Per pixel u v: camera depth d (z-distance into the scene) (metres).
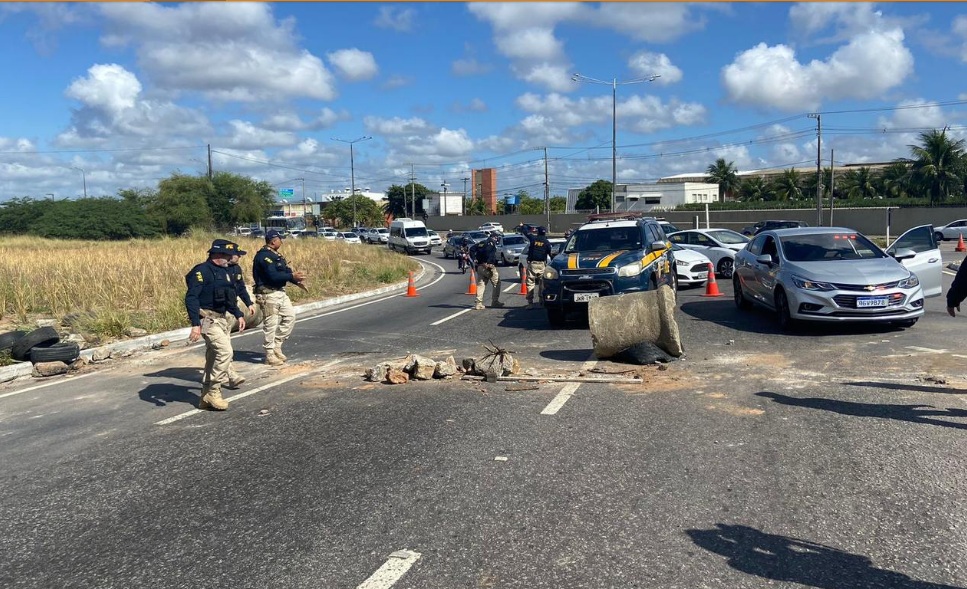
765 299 12.33
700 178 105.25
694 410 6.90
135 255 28.55
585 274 12.23
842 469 5.25
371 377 8.85
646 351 9.05
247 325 10.06
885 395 7.14
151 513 5.01
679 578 3.82
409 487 5.23
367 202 112.69
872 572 3.84
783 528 4.36
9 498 5.44
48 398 8.91
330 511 4.88
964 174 61.62
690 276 18.33
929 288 12.69
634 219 14.58
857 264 11.09
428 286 24.17
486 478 5.34
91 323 13.54
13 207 63.53
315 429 6.85
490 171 130.50
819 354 9.34
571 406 7.21
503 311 15.72
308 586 3.89
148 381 9.62
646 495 4.91
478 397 7.76
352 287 22.66
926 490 4.83
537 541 4.30
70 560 4.36
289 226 101.06
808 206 64.75
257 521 4.77
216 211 68.75
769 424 6.36
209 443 6.58
